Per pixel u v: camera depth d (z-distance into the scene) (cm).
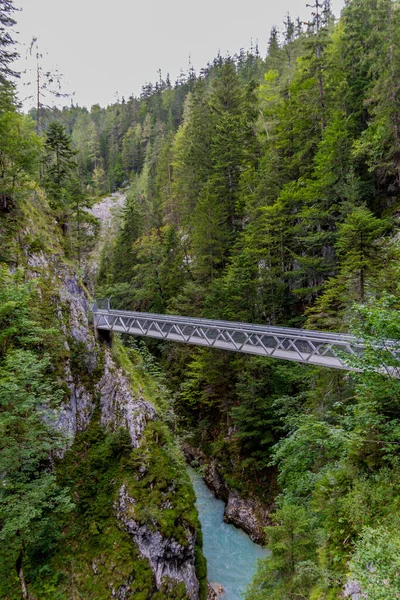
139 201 5403
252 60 7438
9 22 1675
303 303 2411
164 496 1439
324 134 2316
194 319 1964
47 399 1046
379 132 1995
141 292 3312
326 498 914
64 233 2498
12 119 1778
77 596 1148
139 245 3738
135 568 1241
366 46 2656
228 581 1483
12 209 1866
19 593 1084
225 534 1759
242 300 2219
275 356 1558
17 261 1711
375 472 815
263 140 3269
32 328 1103
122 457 1525
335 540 789
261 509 1770
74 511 1364
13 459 949
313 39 2581
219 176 3138
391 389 751
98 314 1988
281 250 2389
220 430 2261
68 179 2847
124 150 7950
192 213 3591
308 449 1240
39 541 1188
